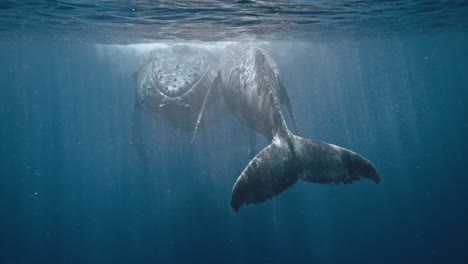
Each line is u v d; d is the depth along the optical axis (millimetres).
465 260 14484
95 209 24891
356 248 16125
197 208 20109
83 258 16500
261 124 7984
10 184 40719
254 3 10664
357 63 53688
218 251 15133
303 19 14234
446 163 37188
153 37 18312
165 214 20641
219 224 18000
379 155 50531
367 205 22875
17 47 35312
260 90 7992
